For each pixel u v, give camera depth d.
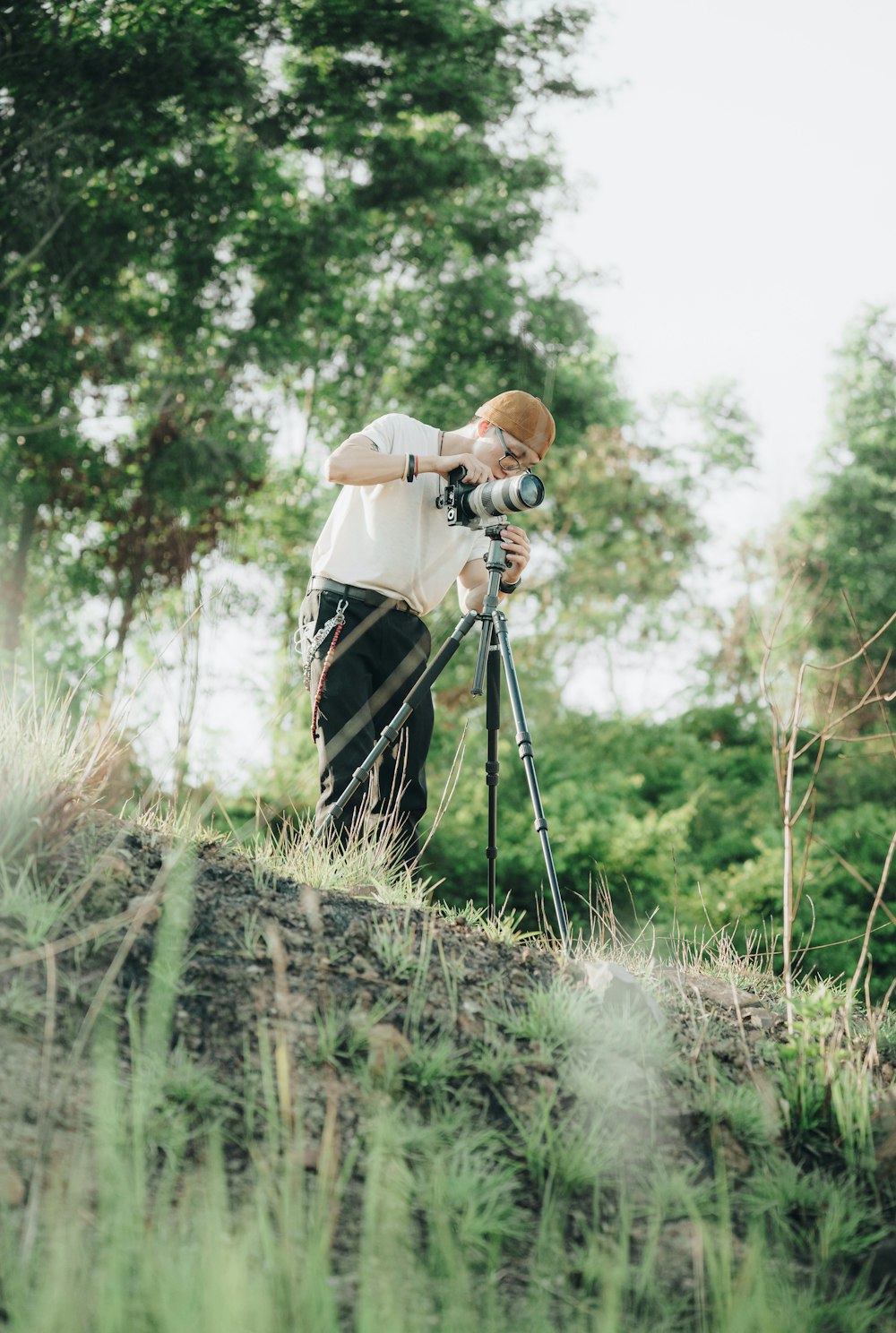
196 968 2.17
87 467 15.60
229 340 16.03
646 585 20.67
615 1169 2.01
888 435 26.88
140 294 16.00
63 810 2.40
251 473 16.03
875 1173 2.15
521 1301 1.66
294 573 16.50
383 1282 1.59
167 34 12.76
